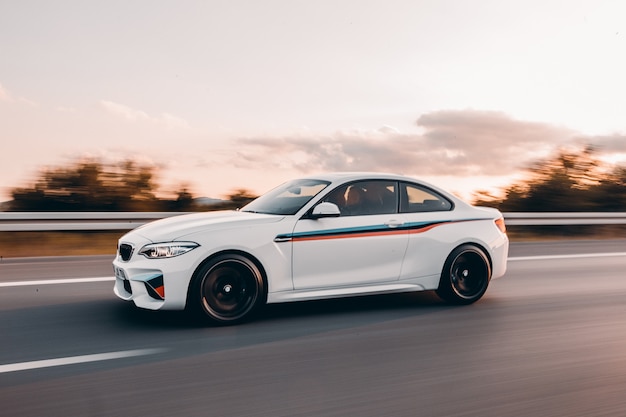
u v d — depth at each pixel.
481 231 6.38
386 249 5.84
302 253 5.44
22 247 10.94
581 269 9.09
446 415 3.31
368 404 3.45
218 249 5.08
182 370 4.00
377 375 3.96
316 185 5.95
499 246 6.48
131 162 13.70
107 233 12.66
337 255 5.59
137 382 3.75
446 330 5.21
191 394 3.56
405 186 6.18
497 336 5.05
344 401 3.49
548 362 4.34
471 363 4.27
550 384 3.86
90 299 6.21
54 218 10.32
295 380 3.84
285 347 4.59
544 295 6.96
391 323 5.43
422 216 6.11
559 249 11.68
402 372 4.04
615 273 8.79
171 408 3.34
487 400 3.55
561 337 5.06
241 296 5.23
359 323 5.40
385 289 5.85
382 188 6.05
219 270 5.13
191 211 13.88
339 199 5.79
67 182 13.45
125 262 5.25
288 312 5.77
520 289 7.30
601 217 14.85
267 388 3.68
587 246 12.34
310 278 5.49
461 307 6.19
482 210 6.59
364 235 5.73
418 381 3.86
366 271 5.75
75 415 3.22
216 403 3.42
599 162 17.62
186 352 4.40
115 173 13.66
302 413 3.30
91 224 10.70
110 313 5.59
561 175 17.42
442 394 3.63
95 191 13.56
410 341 4.83
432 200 6.29
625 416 3.35
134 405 3.37
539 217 14.05
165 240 5.04
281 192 6.23
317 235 5.51
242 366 4.11
